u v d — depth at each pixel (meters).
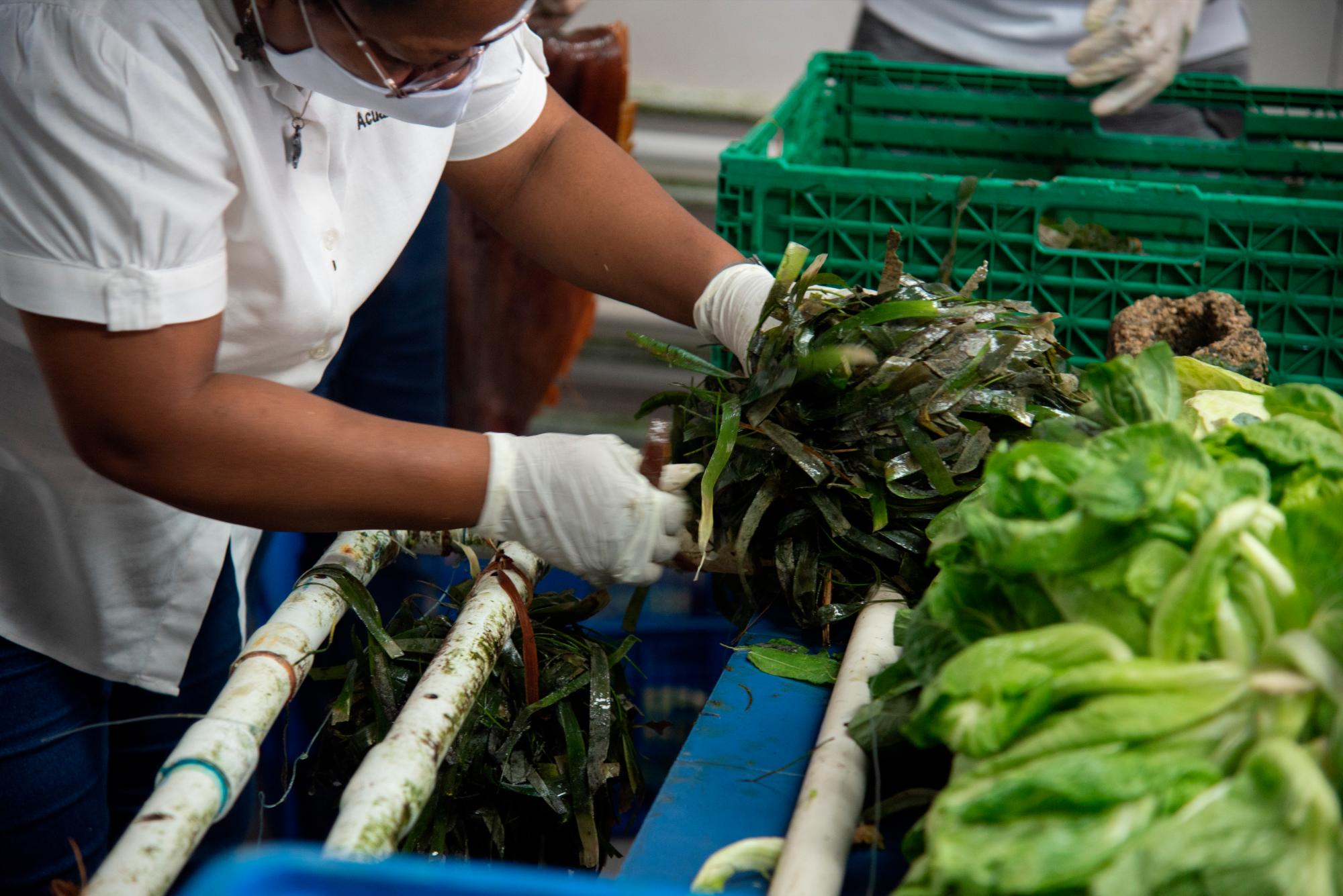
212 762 0.82
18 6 0.91
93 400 0.97
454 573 1.36
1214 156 2.05
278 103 1.09
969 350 1.16
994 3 2.56
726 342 1.35
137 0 0.93
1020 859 0.60
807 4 2.98
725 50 3.06
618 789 1.39
